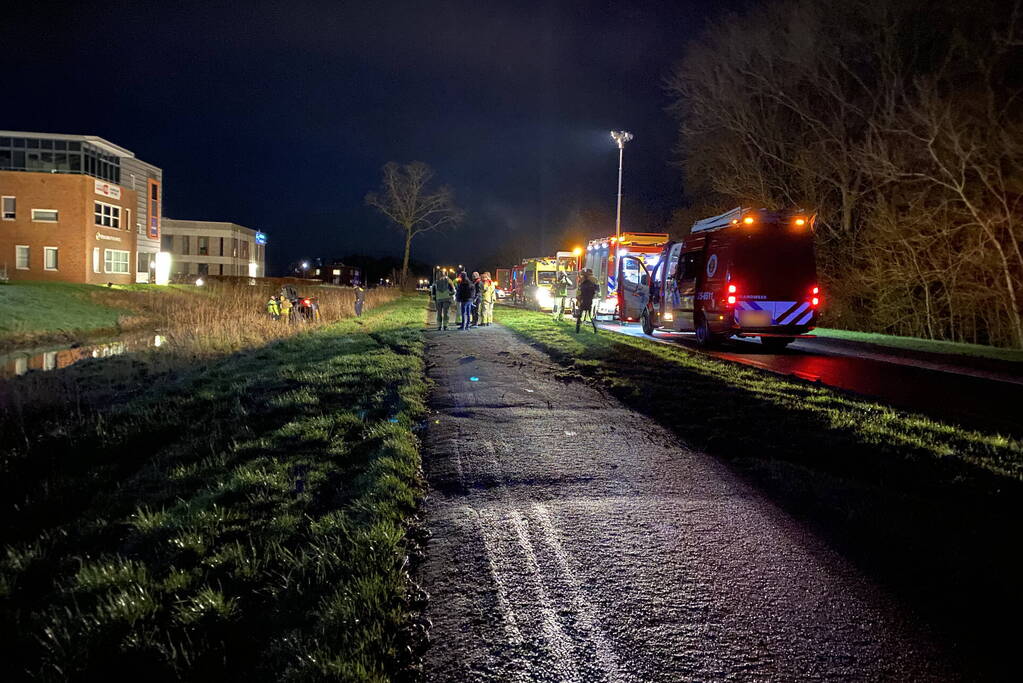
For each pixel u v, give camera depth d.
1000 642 3.29
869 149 25.03
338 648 3.08
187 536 4.39
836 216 31.27
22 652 3.31
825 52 28.23
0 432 8.11
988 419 8.05
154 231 58.34
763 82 30.62
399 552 4.07
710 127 33.16
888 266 24.95
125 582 3.86
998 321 22.98
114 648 3.24
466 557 4.12
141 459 6.79
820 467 5.86
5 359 19.86
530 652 3.16
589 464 5.95
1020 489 5.26
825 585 3.82
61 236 43.91
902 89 25.25
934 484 5.39
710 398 8.55
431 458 6.10
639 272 23.64
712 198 35.91
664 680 2.97
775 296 15.23
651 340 16.48
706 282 16.34
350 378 10.03
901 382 11.11
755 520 4.73
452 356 13.19
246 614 3.50
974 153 21.72
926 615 3.52
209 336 17.48
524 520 4.69
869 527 4.54
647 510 4.89
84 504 5.54
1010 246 22.02
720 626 3.40
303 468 5.80
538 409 8.18
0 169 44.38
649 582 3.84
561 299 22.70
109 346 23.17
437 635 3.30
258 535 4.41
